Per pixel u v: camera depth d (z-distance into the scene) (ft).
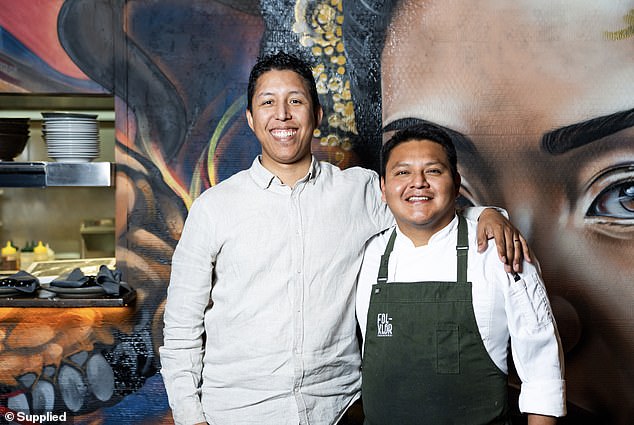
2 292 7.68
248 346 5.67
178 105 8.38
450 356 5.28
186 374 5.84
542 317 5.19
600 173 8.56
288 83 5.67
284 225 5.78
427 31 8.46
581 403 8.73
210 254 5.82
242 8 8.37
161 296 8.42
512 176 8.58
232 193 5.89
